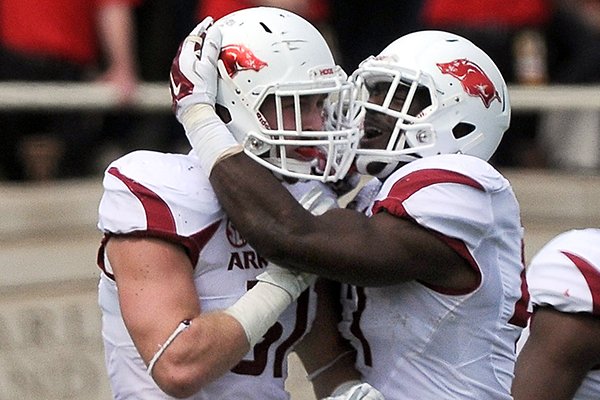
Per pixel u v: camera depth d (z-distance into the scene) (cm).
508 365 1091
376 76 1116
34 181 2491
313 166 1051
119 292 1005
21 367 1966
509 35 2558
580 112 2733
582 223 2452
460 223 1029
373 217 1033
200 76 1038
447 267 1036
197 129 1029
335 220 1016
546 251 1211
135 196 1007
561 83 2697
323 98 1057
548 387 1172
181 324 982
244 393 1045
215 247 1023
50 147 2505
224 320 987
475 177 1046
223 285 1028
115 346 1053
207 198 1021
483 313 1060
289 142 1033
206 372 977
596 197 2473
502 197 1065
